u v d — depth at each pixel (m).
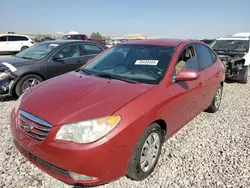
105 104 2.41
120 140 2.26
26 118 2.48
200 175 2.81
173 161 3.09
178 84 3.15
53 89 2.86
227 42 9.81
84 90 2.74
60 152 2.19
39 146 2.31
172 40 3.93
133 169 2.50
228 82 9.07
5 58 6.18
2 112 4.69
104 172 2.25
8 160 2.96
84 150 2.14
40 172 2.76
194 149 3.43
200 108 4.15
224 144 3.62
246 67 8.63
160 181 2.68
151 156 2.75
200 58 4.11
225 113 5.10
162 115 2.74
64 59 6.36
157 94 2.74
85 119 2.23
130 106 2.41
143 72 3.18
